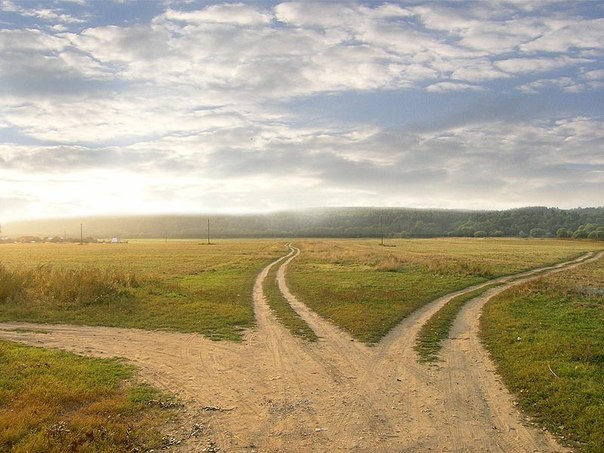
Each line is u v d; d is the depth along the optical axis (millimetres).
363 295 25797
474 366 13547
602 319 18953
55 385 11273
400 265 44750
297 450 8492
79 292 23266
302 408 10438
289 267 45469
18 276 25469
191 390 11508
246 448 8547
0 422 8961
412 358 14391
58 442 8352
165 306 22312
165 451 8383
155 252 80125
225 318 19984
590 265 50656
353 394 11320
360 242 118375
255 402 10773
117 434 8805
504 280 35000
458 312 21734
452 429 9383
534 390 11227
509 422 9703
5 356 13594
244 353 14938
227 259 59188
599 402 10375
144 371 12914
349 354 14828
